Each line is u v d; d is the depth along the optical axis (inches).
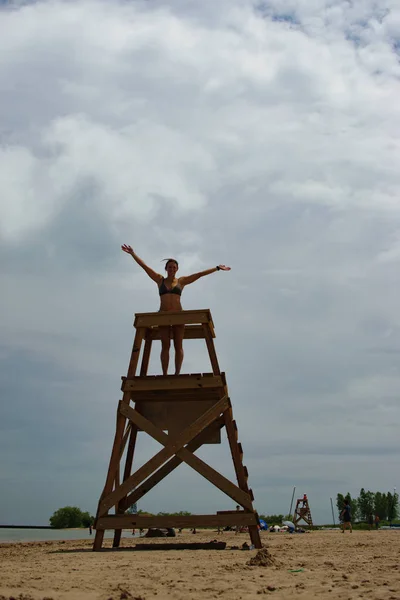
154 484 657.0
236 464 582.9
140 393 629.3
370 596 267.3
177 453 584.1
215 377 596.7
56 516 4069.9
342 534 1248.8
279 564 415.2
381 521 3816.4
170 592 285.7
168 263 655.8
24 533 2445.9
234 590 290.8
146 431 593.9
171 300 647.1
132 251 660.7
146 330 669.9
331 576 345.7
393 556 502.6
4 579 334.3
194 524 569.6
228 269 665.6
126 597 268.4
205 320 611.8
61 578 339.6
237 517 568.4
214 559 465.4
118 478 628.7
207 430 654.5
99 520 579.8
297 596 270.8
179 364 631.2
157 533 1090.1
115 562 443.8
